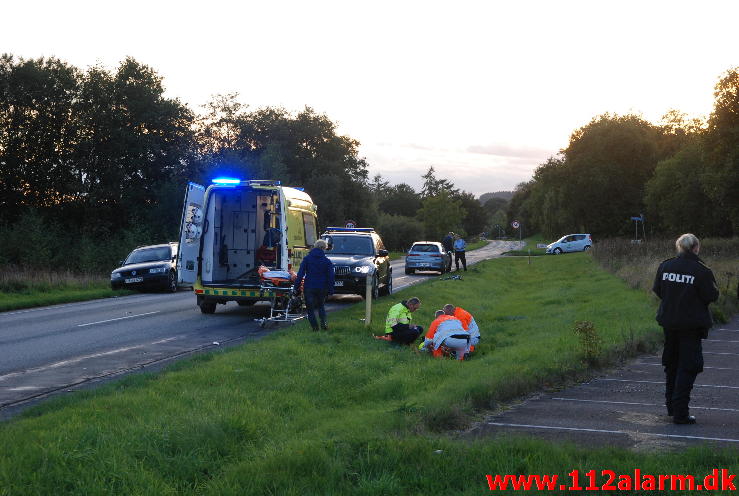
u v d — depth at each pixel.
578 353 10.16
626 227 78.62
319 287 13.16
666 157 79.94
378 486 4.69
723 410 7.38
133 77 57.34
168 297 23.67
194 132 61.38
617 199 79.12
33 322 16.25
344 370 9.13
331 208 73.31
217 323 15.84
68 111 54.38
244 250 17.70
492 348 11.88
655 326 13.03
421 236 107.12
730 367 10.18
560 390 8.54
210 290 16.73
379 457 5.16
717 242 38.97
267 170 55.44
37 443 5.28
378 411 6.81
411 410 6.61
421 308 17.09
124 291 25.02
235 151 59.41
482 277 30.94
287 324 15.48
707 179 38.12
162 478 4.86
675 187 59.75
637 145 77.56
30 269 28.86
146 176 58.78
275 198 17.03
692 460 5.12
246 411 6.53
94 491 4.52
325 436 5.75
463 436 6.17
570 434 6.26
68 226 55.06
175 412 6.48
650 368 10.09
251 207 17.77
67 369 10.12
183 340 13.10
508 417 6.99
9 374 9.73
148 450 5.17
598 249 43.00
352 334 12.67
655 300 16.73
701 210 55.91
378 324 14.14
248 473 4.88
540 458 5.16
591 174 78.50
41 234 36.88
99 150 56.66
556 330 13.13
